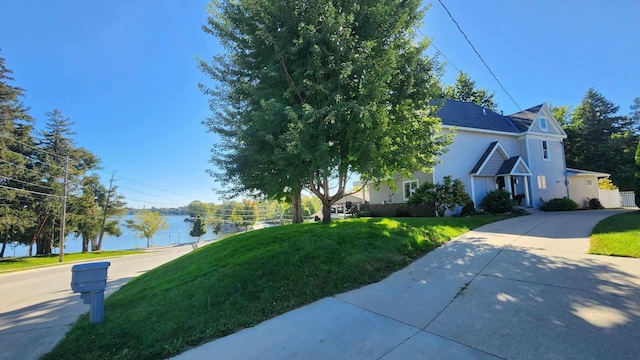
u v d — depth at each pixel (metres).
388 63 7.10
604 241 6.32
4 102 25.98
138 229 50.31
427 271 5.26
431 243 7.18
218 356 3.06
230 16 7.79
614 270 4.55
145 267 16.09
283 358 2.90
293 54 7.13
